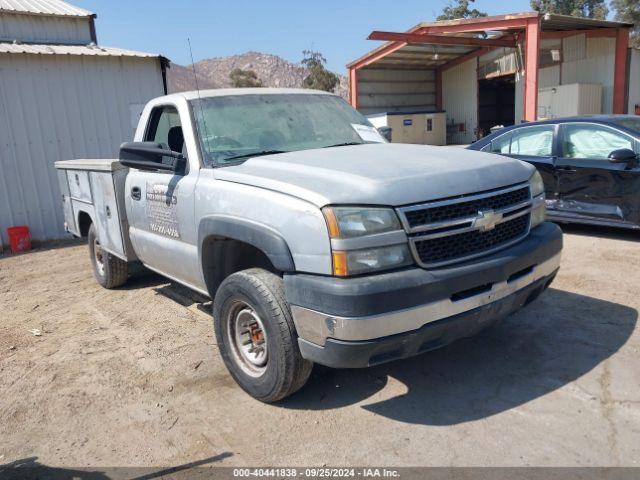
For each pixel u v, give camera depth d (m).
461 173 3.29
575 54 22.00
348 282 2.88
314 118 4.72
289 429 3.28
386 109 29.73
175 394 3.81
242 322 3.67
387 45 25.16
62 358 4.58
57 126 10.29
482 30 18.70
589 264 5.98
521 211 3.50
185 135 4.27
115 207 5.36
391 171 3.26
